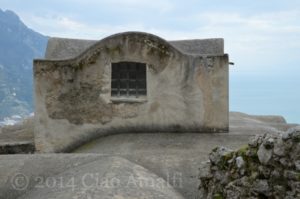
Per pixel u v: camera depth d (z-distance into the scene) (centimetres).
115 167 830
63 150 1262
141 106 1248
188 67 1223
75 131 1261
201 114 1241
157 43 1209
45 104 1248
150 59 1222
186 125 1248
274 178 561
